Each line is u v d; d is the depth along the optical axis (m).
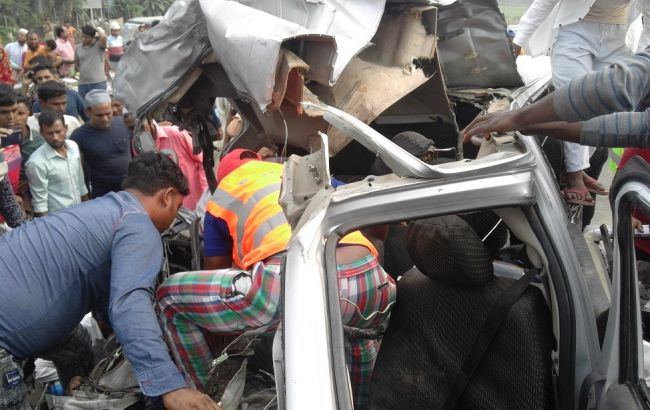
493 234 2.49
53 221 2.45
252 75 2.82
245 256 2.45
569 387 1.93
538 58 4.79
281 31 2.90
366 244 2.30
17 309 2.32
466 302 2.06
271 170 2.70
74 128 5.99
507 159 1.88
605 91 1.79
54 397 2.70
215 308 2.36
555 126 2.02
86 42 11.23
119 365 2.66
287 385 1.44
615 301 1.76
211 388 2.46
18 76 14.21
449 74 4.15
